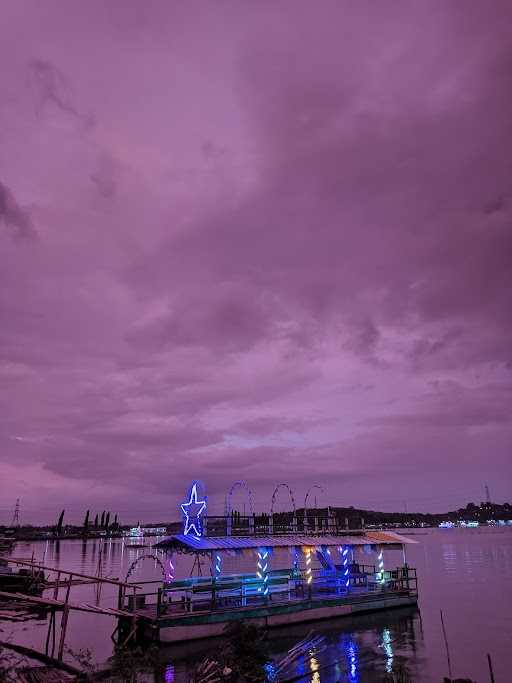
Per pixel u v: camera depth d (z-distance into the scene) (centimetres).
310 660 2528
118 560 11281
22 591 3959
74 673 2216
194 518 3303
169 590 2842
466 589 5575
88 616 3984
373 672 2386
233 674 2172
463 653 2734
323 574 3906
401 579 3869
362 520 4419
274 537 3500
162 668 2327
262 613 2970
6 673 2062
